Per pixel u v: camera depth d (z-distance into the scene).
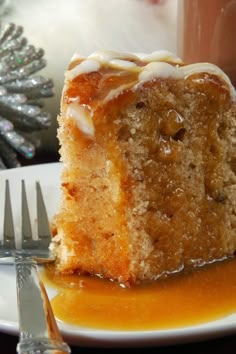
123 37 0.67
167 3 0.66
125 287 0.44
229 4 0.55
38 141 0.63
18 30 0.63
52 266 0.46
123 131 0.44
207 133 0.46
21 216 0.50
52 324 0.37
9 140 0.60
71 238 0.45
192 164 0.46
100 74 0.45
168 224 0.45
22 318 0.37
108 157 0.44
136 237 0.45
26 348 0.35
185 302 0.42
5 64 0.61
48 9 0.67
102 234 0.45
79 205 0.45
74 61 0.47
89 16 0.67
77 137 0.44
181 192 0.45
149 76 0.44
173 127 0.45
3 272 0.44
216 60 0.56
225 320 0.38
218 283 0.44
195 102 0.45
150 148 0.44
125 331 0.38
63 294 0.43
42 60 0.63
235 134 0.47
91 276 0.45
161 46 0.67
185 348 0.39
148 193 0.45
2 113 0.61
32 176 0.54
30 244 0.47
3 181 0.53
